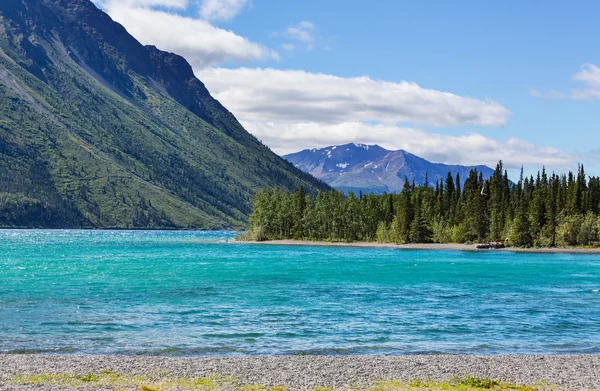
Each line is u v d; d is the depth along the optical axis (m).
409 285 71.75
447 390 25.55
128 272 88.00
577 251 169.00
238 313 48.59
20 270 90.00
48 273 85.06
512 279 81.38
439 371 29.33
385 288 68.12
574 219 184.00
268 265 105.75
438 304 54.94
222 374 28.03
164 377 27.31
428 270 96.69
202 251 157.62
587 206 196.75
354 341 38.12
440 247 180.88
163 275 83.06
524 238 181.25
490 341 38.72
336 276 83.56
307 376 27.81
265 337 39.03
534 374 29.02
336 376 27.92
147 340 37.59
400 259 127.81
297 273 88.38
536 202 189.12
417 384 26.55
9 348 34.69
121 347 35.44
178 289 65.62
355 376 27.98
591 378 28.28
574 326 44.28
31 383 25.41
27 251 148.62
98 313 47.97
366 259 126.81
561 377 28.42
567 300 58.69
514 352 35.56
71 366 29.28
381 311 50.28
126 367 29.25
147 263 108.69
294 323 44.19
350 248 182.38
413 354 34.56
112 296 59.03
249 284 71.56
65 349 34.69
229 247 185.00
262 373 28.31
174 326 42.53
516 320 46.56
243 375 27.86
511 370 29.81
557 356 33.56
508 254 154.88
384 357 32.75
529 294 63.59
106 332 40.03
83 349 34.75
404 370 29.41
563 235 182.62
